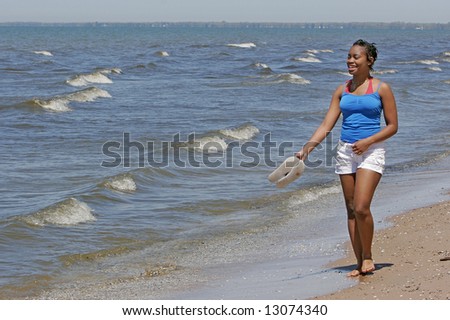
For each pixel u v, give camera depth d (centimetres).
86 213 2081
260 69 8769
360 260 1283
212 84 6681
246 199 2272
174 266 1598
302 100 5403
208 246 1770
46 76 7338
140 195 2323
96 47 14375
